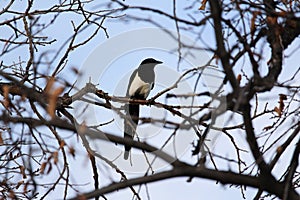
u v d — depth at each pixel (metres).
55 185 9.33
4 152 9.57
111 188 6.83
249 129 7.34
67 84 7.88
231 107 7.77
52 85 7.07
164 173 6.87
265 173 7.24
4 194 9.97
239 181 7.11
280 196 7.32
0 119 7.47
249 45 7.78
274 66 7.92
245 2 7.87
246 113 7.30
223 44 7.20
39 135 8.70
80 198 6.80
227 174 7.06
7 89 8.28
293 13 7.76
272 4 8.63
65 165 9.51
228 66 7.19
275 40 8.03
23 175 9.48
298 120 8.30
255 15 7.66
